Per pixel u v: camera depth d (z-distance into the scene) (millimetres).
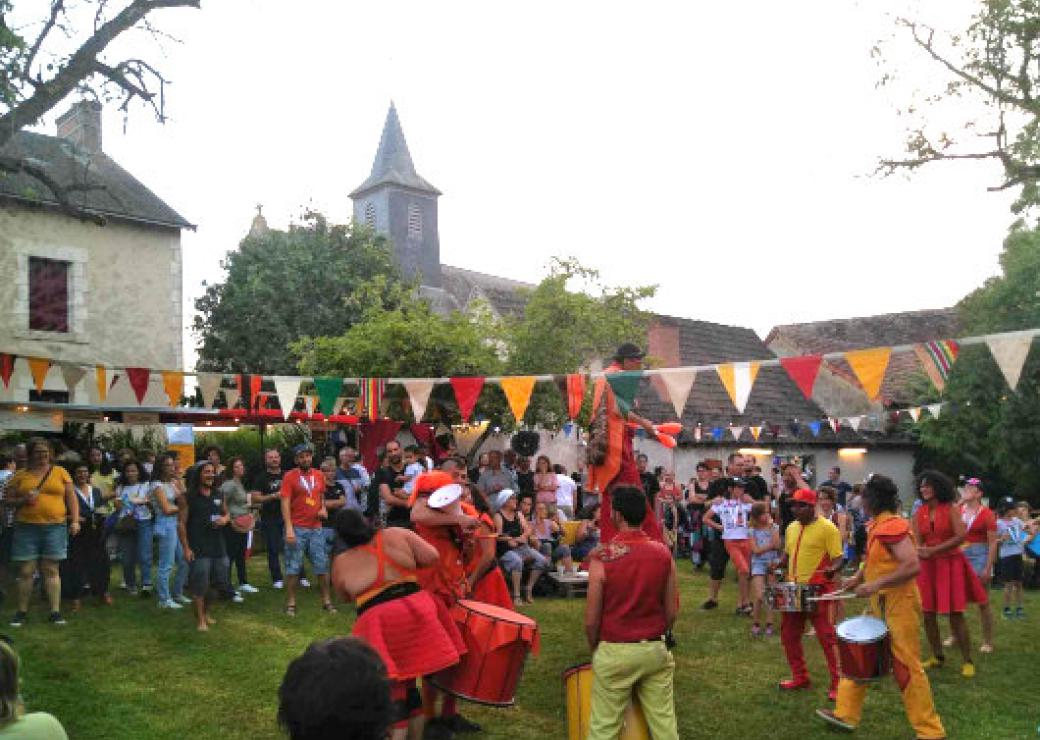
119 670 7438
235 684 7164
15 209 19547
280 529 11461
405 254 49188
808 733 6234
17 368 19234
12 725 3041
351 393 15664
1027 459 21016
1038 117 15641
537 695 7059
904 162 16688
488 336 17391
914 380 24922
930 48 15852
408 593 5082
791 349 31547
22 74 10422
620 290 17953
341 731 1861
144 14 11000
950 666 8148
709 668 7949
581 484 17219
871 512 6172
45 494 8852
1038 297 20453
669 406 24172
